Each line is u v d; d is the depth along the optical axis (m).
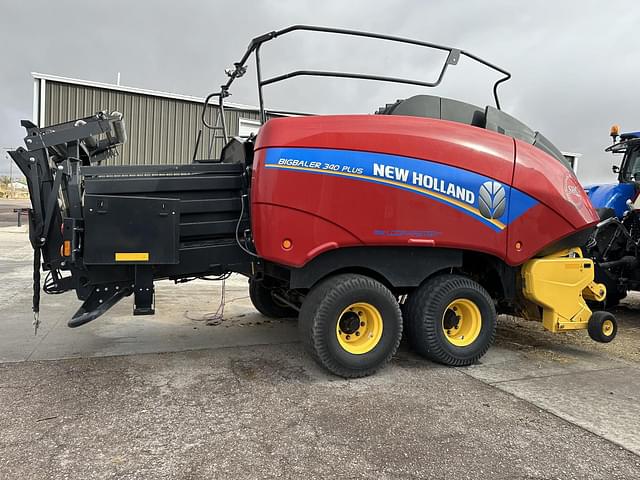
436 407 3.68
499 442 3.13
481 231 4.49
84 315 4.11
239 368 4.48
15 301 7.27
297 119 4.09
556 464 2.88
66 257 3.89
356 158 4.11
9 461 2.73
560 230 4.85
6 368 4.32
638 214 7.14
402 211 4.23
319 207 4.04
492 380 4.36
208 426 3.25
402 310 4.85
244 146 4.50
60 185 4.06
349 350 4.27
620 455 3.01
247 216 4.45
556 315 4.98
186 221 4.33
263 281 5.62
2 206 39.12
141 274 4.17
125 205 3.96
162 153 14.84
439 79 4.89
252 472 2.69
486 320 4.76
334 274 4.39
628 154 7.99
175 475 2.64
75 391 3.80
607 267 7.01
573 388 4.20
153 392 3.82
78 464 2.72
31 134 3.95
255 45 4.52
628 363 5.03
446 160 4.35
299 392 3.92
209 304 7.59
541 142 5.29
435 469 2.78
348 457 2.89
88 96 13.95
